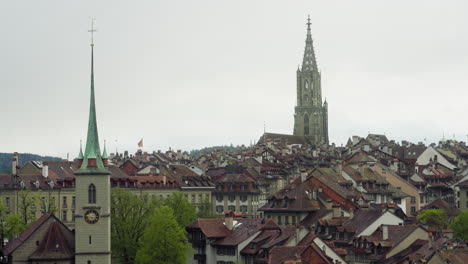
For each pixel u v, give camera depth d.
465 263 183.88
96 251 198.62
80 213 198.75
